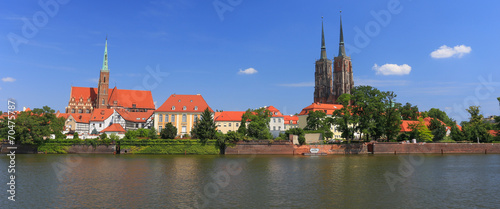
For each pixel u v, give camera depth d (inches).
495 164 3304.6
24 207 1515.7
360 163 3307.1
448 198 1732.3
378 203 1615.4
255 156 4148.6
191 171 2642.7
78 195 1752.0
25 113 4608.8
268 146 4542.3
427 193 1849.2
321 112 6008.9
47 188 1931.6
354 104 4864.7
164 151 4429.1
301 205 1566.2
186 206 1540.4
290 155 4375.0
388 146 4805.6
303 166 3026.6
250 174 2506.2
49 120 4753.9
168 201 1630.2
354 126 4857.3
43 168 2792.8
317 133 4968.0
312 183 2133.4
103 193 1801.2
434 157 4188.0
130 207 1515.7
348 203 1610.5
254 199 1680.6
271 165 3095.5
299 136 4665.4
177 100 6166.3
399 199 1702.8
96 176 2370.8
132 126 7032.5
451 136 5826.8
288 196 1749.5
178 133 5994.1
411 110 6811.0
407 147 4862.2
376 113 4800.7
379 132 4845.0
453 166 3110.2
